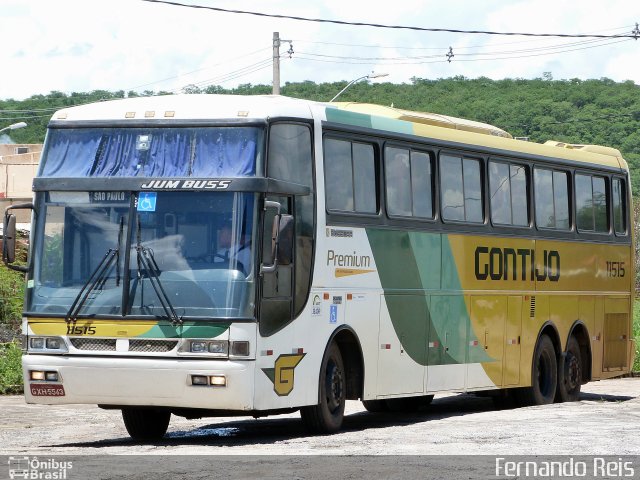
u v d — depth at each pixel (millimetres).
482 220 18922
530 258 20266
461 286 18219
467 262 18391
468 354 18422
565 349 21531
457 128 18938
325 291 15031
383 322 16281
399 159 16859
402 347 16750
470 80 121000
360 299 15781
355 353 15844
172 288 13695
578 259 21938
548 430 15055
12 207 14359
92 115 14531
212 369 13453
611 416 17438
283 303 14164
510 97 114625
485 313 18891
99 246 13984
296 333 14430
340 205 15461
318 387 14875
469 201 18578
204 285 13641
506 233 19531
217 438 15367
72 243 14094
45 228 14234
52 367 13914
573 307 21766
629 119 107000
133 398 13734
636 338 35469
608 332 23172
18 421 18297
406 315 16828
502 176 19562
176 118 14234
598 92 112500
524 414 17984
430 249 17438
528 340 20234
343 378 15641
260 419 19156
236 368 13445
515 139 20469
